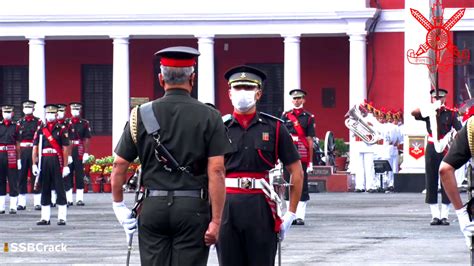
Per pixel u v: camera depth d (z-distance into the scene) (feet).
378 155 158.10
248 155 53.78
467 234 44.37
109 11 185.47
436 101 97.60
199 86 185.26
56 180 106.22
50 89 201.67
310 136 103.45
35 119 129.29
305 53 193.77
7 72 203.31
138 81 199.41
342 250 81.61
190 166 45.32
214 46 196.54
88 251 82.28
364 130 156.87
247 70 54.60
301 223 102.63
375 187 157.69
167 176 45.34
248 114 54.60
